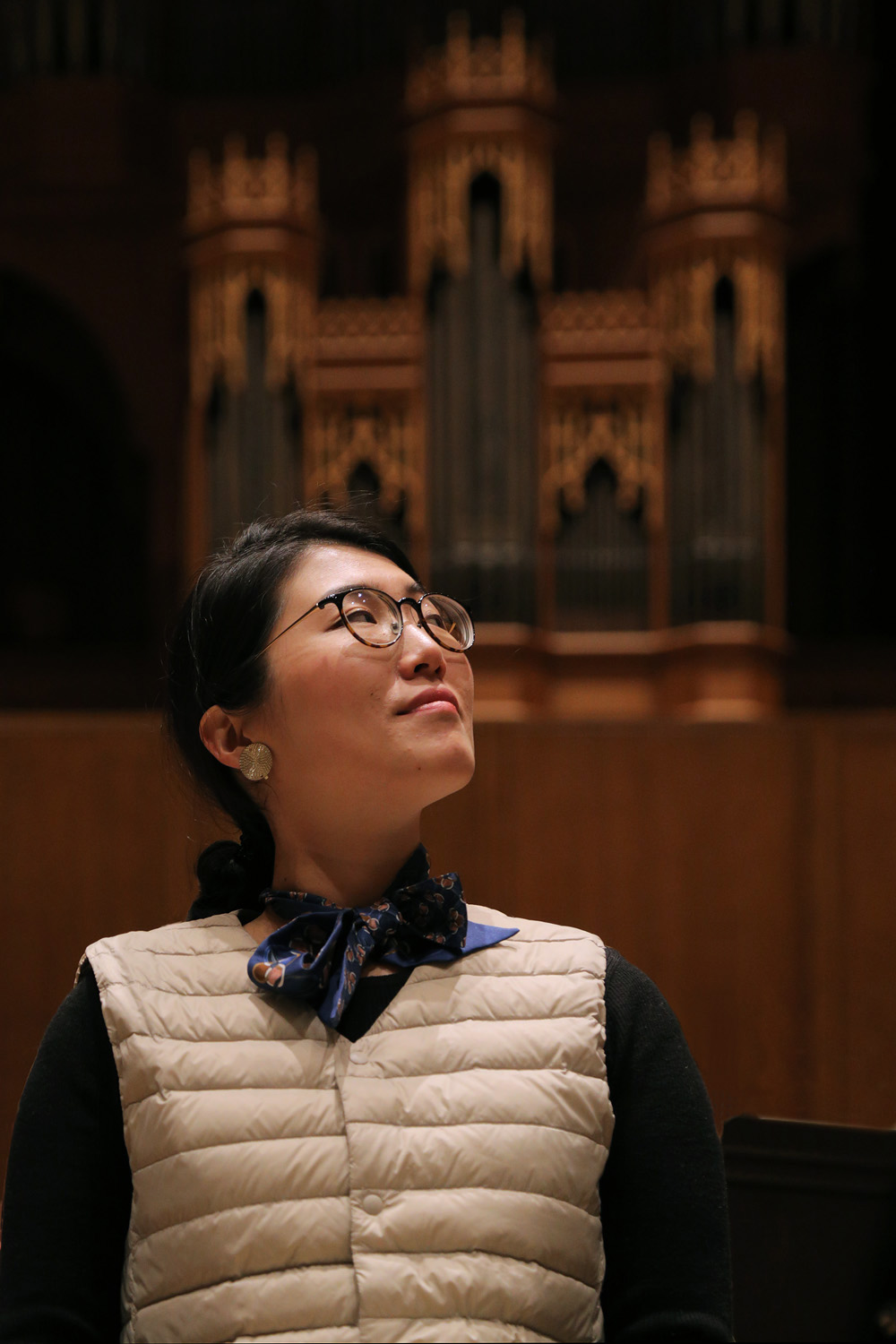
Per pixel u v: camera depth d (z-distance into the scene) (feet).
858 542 19.98
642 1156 2.89
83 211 19.93
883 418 19.89
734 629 15.84
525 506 16.12
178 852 7.54
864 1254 3.58
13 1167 2.91
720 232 16.24
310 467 16.37
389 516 16.22
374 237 19.49
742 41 18.75
